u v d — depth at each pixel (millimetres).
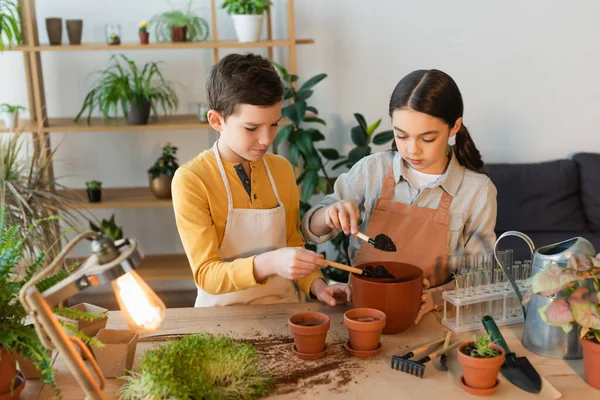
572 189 3672
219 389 1225
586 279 1293
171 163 3568
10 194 3041
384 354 1401
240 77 1555
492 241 1851
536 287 1226
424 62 3762
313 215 1835
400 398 1222
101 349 1306
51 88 3723
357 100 3805
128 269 1061
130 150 3840
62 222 3607
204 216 1706
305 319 1443
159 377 1181
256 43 3377
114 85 3393
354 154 3432
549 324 1240
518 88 3812
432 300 1619
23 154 3598
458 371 1316
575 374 1310
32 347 1167
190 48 3611
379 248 1750
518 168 3697
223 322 1575
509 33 3738
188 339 1319
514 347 1433
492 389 1229
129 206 3482
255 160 1675
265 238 1781
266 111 1571
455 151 1859
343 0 3682
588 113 3855
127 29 3699
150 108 3521
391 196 1863
